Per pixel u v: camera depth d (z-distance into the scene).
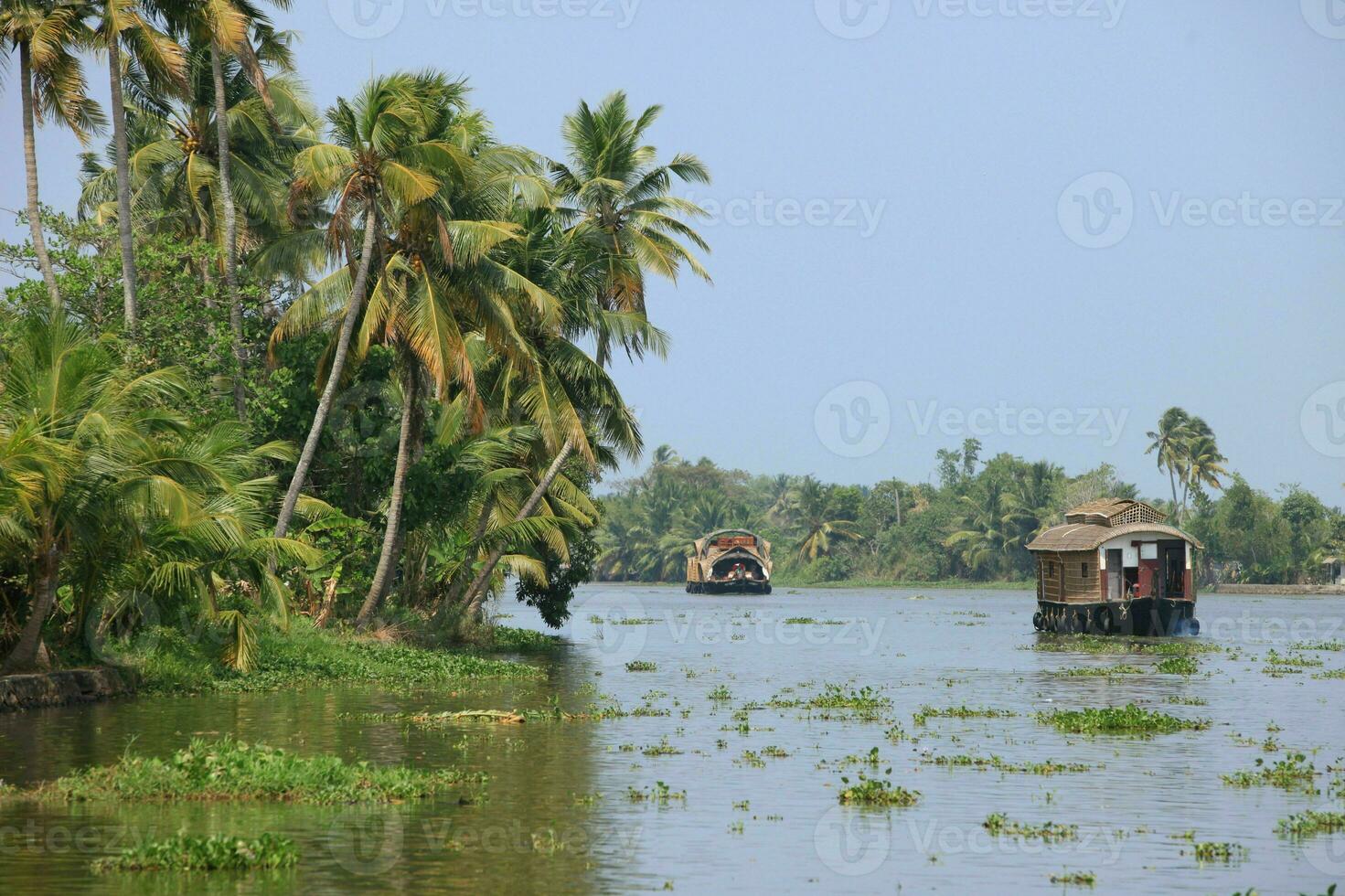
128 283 56.78
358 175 58.34
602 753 36.19
